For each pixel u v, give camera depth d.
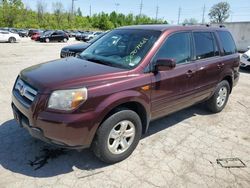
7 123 4.27
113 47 3.91
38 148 3.54
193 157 3.56
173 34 3.88
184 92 4.04
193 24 4.66
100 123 2.98
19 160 3.26
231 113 5.40
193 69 4.12
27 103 2.91
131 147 3.42
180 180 3.05
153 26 4.12
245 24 21.91
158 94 3.54
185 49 4.07
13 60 11.61
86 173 3.09
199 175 3.17
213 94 4.98
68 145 2.82
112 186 2.89
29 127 2.89
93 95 2.82
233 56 5.32
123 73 3.17
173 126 4.55
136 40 3.78
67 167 3.18
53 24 79.75
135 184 2.94
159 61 3.34
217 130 4.48
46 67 3.44
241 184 3.05
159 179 3.05
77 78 2.89
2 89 6.28
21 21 71.62
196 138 4.13
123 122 3.20
